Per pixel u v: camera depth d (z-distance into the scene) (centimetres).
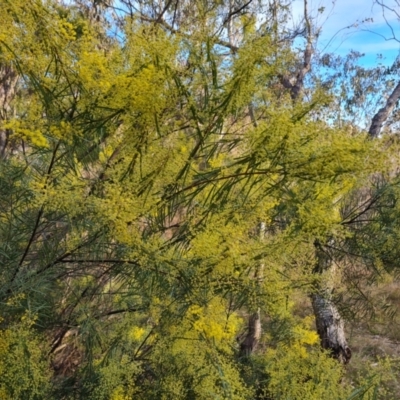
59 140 150
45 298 209
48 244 192
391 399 251
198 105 155
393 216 258
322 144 129
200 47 143
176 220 196
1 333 176
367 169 126
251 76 136
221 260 169
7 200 186
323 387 241
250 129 141
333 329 342
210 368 217
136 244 159
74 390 223
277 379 253
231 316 230
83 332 220
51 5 128
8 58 131
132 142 156
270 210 180
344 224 264
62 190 148
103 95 138
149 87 131
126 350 248
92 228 171
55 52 133
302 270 214
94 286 236
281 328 270
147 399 236
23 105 177
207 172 156
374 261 268
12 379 171
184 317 192
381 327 505
